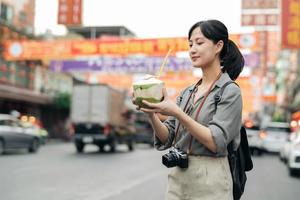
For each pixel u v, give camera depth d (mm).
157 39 21938
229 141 2340
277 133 24344
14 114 27016
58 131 37031
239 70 2572
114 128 23250
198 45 2457
